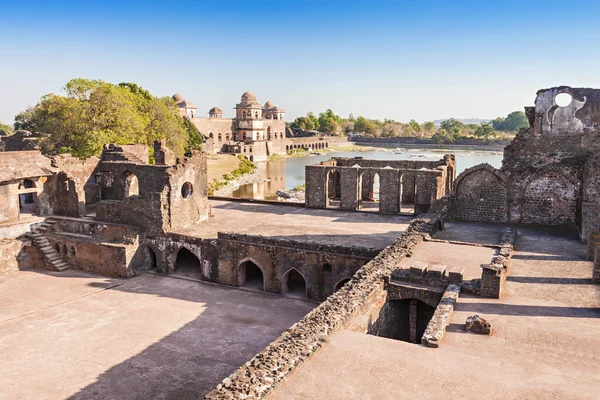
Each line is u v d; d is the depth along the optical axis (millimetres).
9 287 29297
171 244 31859
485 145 164375
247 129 126125
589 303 16719
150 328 23359
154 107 65688
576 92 27266
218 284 30141
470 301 17000
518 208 29188
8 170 33781
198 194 35062
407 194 43500
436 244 23844
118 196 39812
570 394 11289
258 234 31172
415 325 19312
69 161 38188
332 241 28828
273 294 28484
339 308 15914
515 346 13727
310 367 12617
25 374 19109
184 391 17938
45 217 35906
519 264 20922
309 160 126750
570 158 27781
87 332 22922
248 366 12422
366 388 11617
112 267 31484
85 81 57250
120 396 17578
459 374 12203
